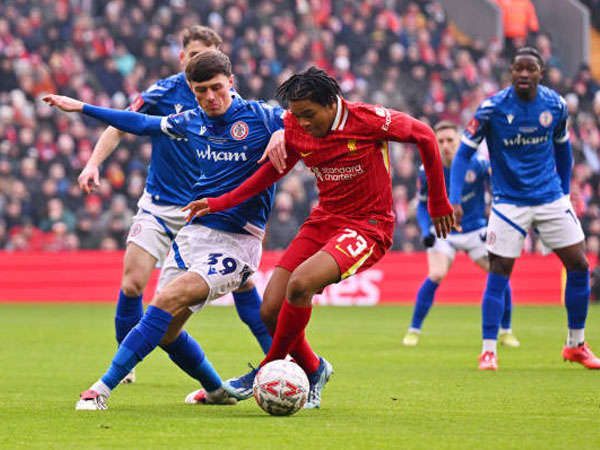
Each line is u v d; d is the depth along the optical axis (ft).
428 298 94.27
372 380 63.21
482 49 222.48
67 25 188.44
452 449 35.86
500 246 72.28
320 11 208.33
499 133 71.67
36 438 38.19
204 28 59.72
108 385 47.29
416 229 177.58
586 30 230.27
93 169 57.72
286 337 47.37
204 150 50.08
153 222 60.18
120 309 60.49
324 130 47.11
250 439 37.99
